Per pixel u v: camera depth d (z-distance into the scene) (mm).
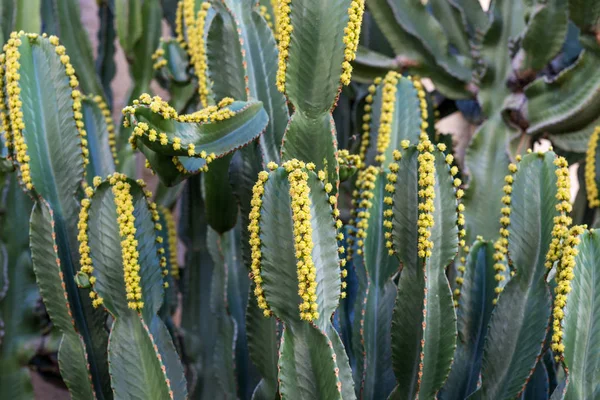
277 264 1107
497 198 1692
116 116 2248
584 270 1128
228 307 1472
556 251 1179
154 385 1179
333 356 1093
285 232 1105
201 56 1455
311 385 1109
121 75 2275
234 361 1463
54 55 1264
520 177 1221
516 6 1738
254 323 1275
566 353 1115
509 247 1224
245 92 1288
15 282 1624
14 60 1233
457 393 1313
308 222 1096
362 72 1773
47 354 1673
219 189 1355
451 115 2135
